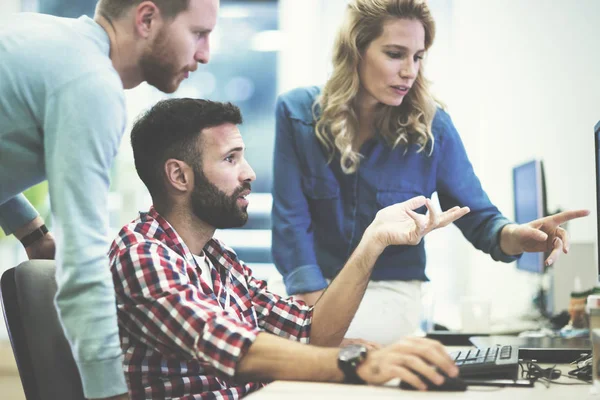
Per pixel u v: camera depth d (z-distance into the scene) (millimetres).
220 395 1469
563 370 1514
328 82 2293
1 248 4695
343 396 1115
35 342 1293
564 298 2922
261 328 1711
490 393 1157
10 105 1268
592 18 3590
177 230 1570
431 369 1160
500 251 2219
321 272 2402
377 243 1682
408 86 2188
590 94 3549
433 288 4340
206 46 1456
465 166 2389
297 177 2373
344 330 1707
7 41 1285
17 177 1351
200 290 1481
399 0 2139
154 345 1425
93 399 1238
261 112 5094
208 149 1546
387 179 2320
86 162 1243
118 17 1373
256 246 5066
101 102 1264
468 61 4273
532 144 3881
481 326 2525
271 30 5043
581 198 3541
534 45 3869
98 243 1253
